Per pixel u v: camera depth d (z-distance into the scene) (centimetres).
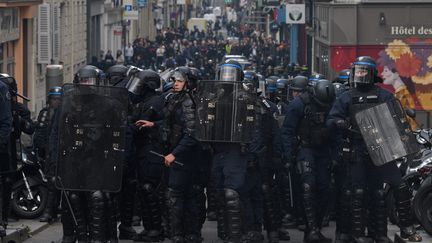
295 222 1814
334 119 1484
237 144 1448
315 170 1588
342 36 3631
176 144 1488
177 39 9069
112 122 1416
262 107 1574
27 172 1978
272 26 8500
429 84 3572
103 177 1420
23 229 1698
